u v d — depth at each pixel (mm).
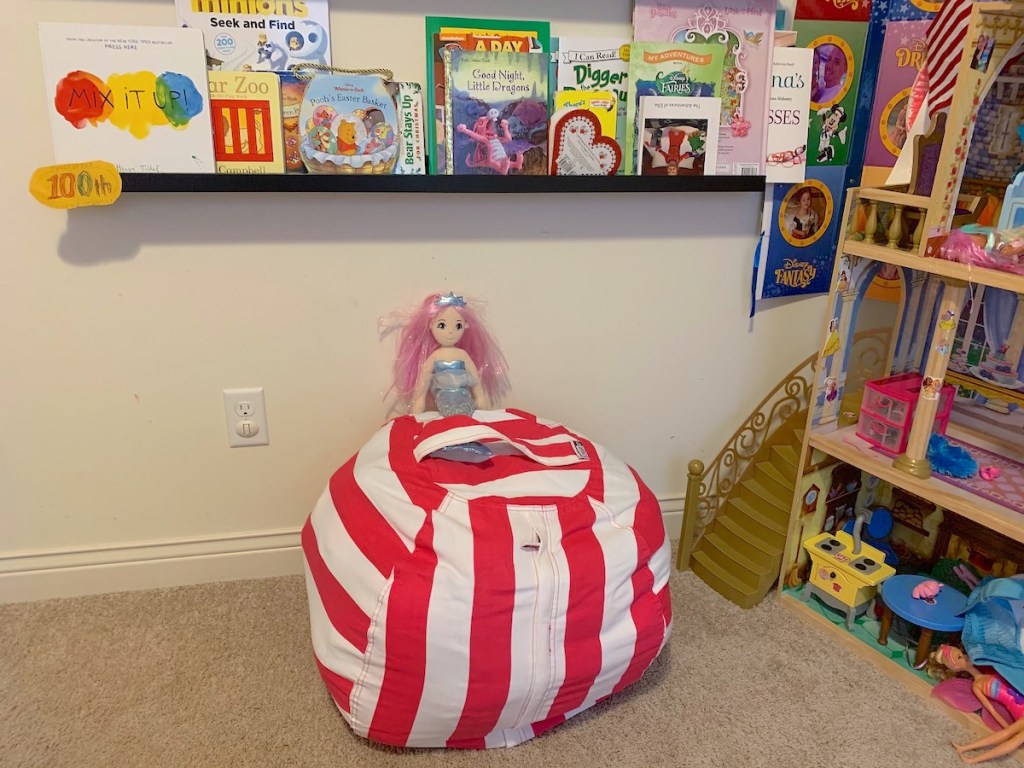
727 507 1757
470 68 1405
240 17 1319
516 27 1423
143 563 1622
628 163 1535
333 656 1228
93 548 1596
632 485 1393
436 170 1445
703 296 1718
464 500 1238
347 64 1387
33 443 1501
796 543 1620
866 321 1750
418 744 1242
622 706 1370
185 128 1326
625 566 1237
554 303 1634
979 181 1425
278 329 1523
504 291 1599
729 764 1260
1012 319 1471
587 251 1610
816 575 1585
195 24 1310
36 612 1558
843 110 1650
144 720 1308
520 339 1645
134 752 1246
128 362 1486
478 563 1163
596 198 1573
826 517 1657
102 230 1394
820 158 1671
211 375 1528
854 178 1720
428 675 1153
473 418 1499
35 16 1266
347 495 1336
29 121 1312
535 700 1197
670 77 1498
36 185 1280
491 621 1153
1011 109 1369
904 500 1696
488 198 1520
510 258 1576
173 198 1399
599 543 1233
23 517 1546
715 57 1506
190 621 1542
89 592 1615
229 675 1408
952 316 1309
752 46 1532
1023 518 1282
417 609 1145
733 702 1386
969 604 1364
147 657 1443
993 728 1317
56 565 1587
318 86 1360
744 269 1721
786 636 1554
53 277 1405
